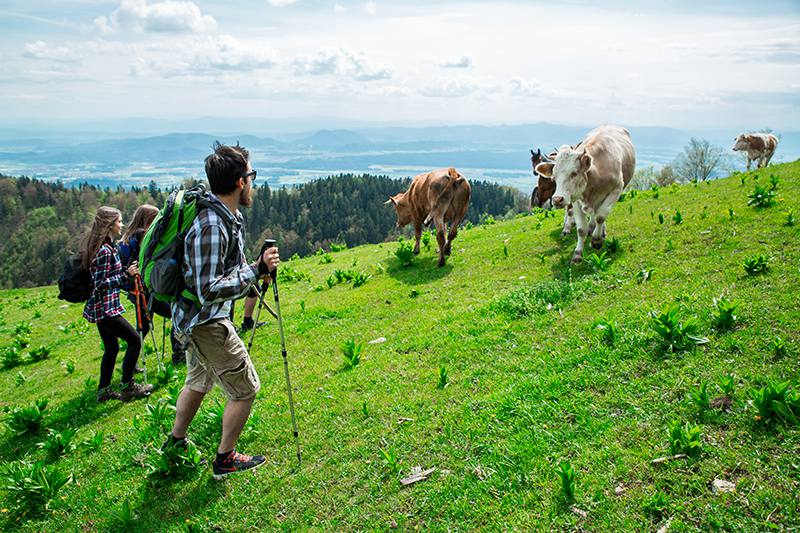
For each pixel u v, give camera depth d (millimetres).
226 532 5047
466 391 6594
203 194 4988
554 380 6086
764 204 10703
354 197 185375
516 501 4512
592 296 8430
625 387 5680
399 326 9781
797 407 4516
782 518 3717
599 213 10898
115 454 6855
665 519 3955
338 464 5730
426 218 13422
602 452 4797
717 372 5461
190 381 5727
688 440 4488
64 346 14125
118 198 178625
